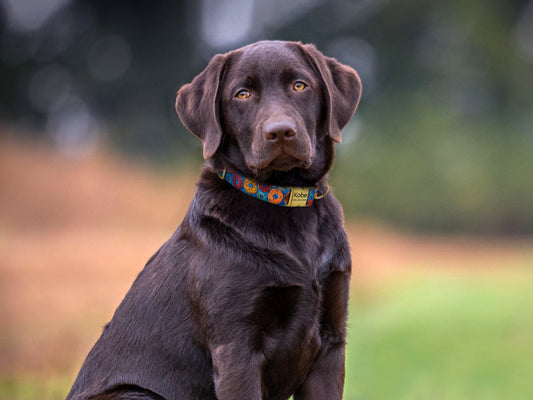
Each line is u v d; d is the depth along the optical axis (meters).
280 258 3.77
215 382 3.74
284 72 4.00
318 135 4.13
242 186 3.92
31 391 6.58
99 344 4.11
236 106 4.03
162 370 3.88
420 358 8.27
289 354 3.84
